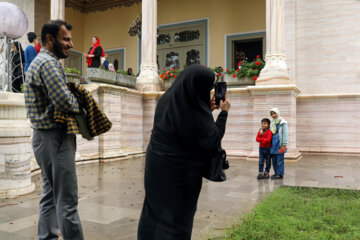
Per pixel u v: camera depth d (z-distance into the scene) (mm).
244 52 15602
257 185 6047
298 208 4273
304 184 6023
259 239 3137
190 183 2041
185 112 1953
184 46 15953
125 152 10547
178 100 1981
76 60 17875
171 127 2002
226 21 15070
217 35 15234
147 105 11680
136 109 11328
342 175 7082
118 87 9992
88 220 3875
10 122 5113
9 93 5090
